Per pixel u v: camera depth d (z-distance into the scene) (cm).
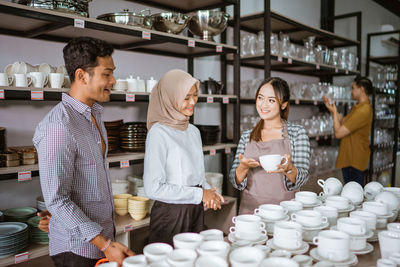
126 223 219
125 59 275
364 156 386
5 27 205
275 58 322
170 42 242
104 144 150
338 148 445
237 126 306
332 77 530
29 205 229
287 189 192
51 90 185
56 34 225
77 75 132
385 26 693
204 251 95
